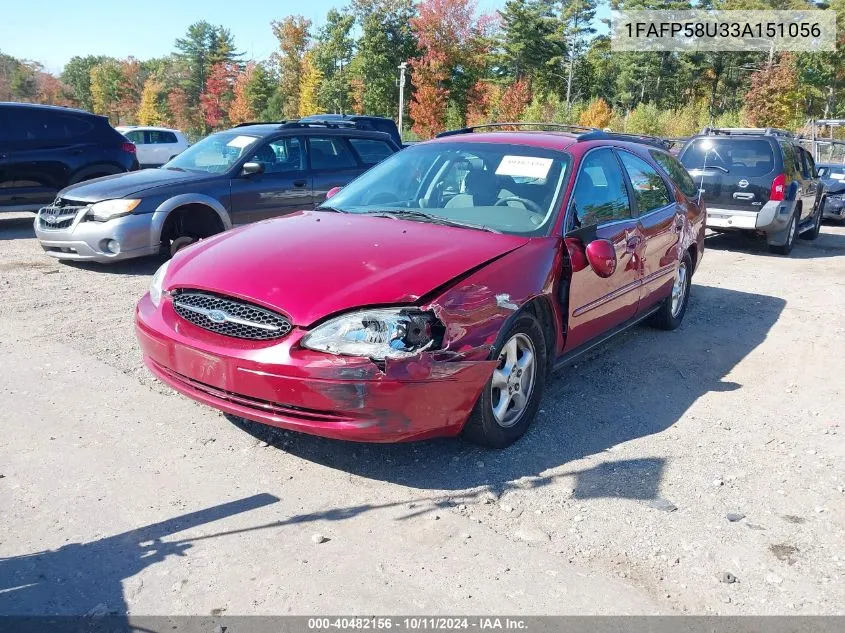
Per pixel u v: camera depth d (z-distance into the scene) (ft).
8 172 33.32
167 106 295.07
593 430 13.76
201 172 26.73
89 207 24.49
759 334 21.54
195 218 26.14
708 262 33.91
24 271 24.95
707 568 9.57
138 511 10.23
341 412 10.44
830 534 10.54
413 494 11.02
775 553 10.00
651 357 18.70
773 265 33.78
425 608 8.50
